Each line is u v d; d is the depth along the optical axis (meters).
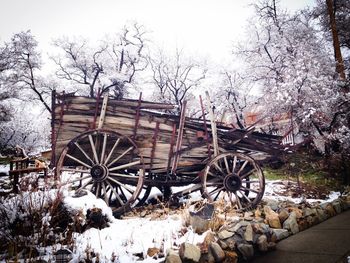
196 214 4.93
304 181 11.11
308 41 15.71
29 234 4.08
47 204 4.65
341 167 11.80
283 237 4.53
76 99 6.69
